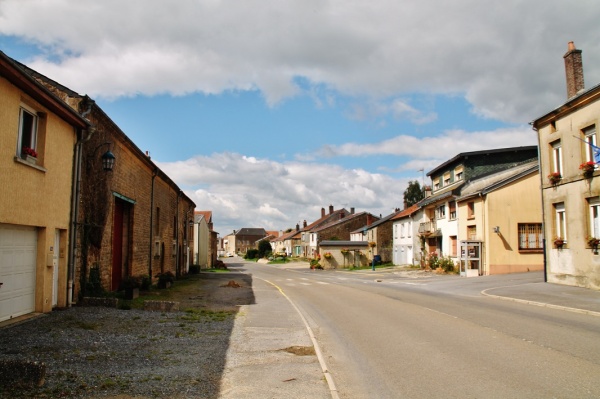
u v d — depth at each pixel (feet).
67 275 41.45
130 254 64.23
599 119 56.34
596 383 19.86
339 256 184.55
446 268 107.24
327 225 263.90
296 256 323.98
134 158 64.13
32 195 35.12
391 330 34.24
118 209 59.77
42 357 24.08
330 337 32.30
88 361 23.66
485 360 24.30
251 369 23.40
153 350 26.94
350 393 19.62
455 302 51.65
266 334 33.27
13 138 32.22
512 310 44.14
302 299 58.80
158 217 85.05
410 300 54.34
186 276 116.16
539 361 23.79
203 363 24.30
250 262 294.87
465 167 113.50
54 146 38.70
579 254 60.23
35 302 37.09
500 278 79.82
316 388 20.22
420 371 22.66
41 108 36.22
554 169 66.44
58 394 18.33
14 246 34.01
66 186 41.16
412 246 148.77
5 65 29.45
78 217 43.47
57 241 40.83
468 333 32.07
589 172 57.72
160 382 20.52
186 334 32.30
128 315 39.29
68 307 41.27
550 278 66.74
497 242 89.86
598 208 57.57
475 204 95.25
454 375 21.71
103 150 50.24
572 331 32.22
